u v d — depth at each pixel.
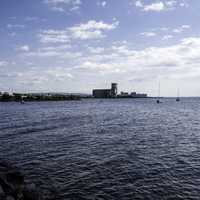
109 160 22.89
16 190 14.12
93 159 23.27
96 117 70.88
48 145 29.98
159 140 33.66
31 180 17.38
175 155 25.02
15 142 31.84
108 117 71.00
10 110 103.12
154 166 21.02
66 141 32.72
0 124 51.66
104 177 18.08
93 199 14.35
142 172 19.31
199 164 21.72
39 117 69.44
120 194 15.09
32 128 45.59
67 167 20.58
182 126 49.75
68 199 14.34
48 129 44.38
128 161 22.56
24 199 13.62
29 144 30.56
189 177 18.23
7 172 18.09
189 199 14.48
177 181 17.39
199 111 100.62
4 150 27.17
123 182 17.11
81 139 34.28
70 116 73.88
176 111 100.69
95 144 30.77
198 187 16.30
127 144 30.75
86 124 52.72
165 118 68.31
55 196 14.71
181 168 20.48
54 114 81.38
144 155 24.94
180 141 32.94
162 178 17.98
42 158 23.69
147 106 148.25
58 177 18.03
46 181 17.19
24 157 24.09
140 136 37.09
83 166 20.88
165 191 15.59
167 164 21.67
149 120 62.47
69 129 44.62
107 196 14.78
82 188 15.96
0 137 35.69
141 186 16.39
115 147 28.88
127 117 71.31
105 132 41.12
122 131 42.34
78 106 145.50
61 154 25.33
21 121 58.03
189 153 25.91
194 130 43.88
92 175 18.50
